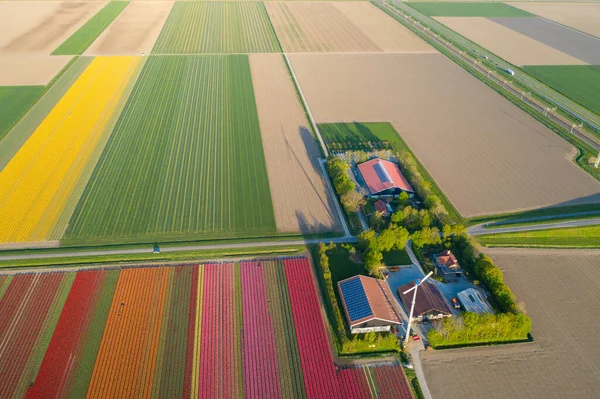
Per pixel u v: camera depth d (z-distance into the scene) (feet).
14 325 204.74
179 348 198.18
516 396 185.98
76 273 230.27
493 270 228.63
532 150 355.36
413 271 242.17
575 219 281.54
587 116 410.31
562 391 188.85
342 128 375.25
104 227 259.80
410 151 347.77
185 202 281.74
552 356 202.49
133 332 203.92
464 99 436.35
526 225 274.98
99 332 203.21
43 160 317.63
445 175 320.70
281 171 316.81
